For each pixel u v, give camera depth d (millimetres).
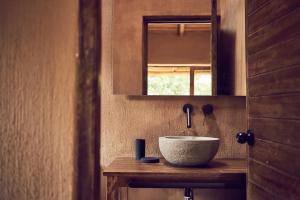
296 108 906
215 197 1858
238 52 1889
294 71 918
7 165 442
